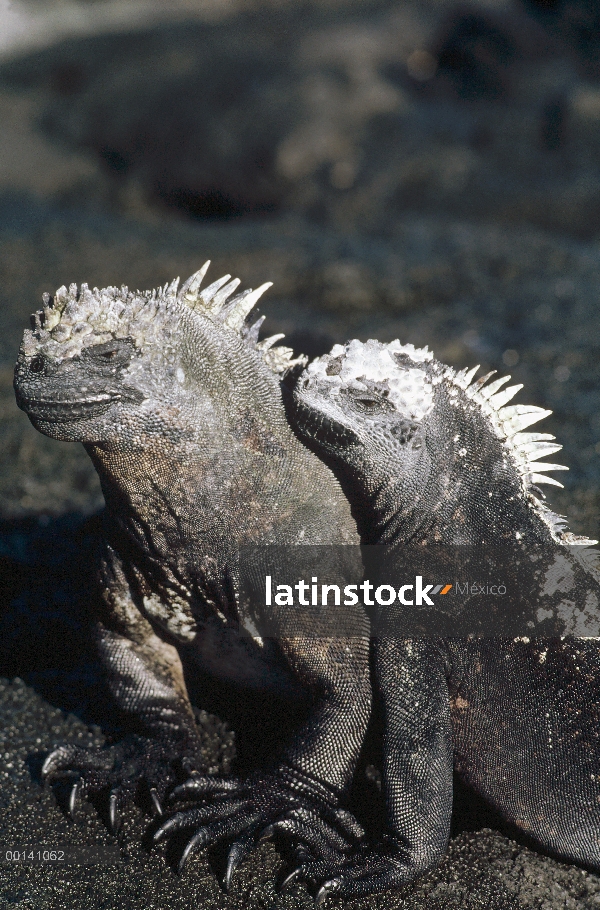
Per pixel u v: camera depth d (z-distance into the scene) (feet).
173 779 3.93
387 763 3.82
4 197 10.37
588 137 13.39
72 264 7.91
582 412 5.33
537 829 3.91
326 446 3.81
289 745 3.86
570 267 8.07
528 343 6.42
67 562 4.60
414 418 3.79
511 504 3.87
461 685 3.90
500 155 13.41
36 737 4.11
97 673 4.29
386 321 6.91
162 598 3.92
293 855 3.82
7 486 4.93
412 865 3.78
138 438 3.76
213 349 3.81
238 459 3.82
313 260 8.07
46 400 3.73
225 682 4.04
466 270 7.92
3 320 6.65
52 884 3.82
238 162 13.56
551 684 3.87
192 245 8.59
